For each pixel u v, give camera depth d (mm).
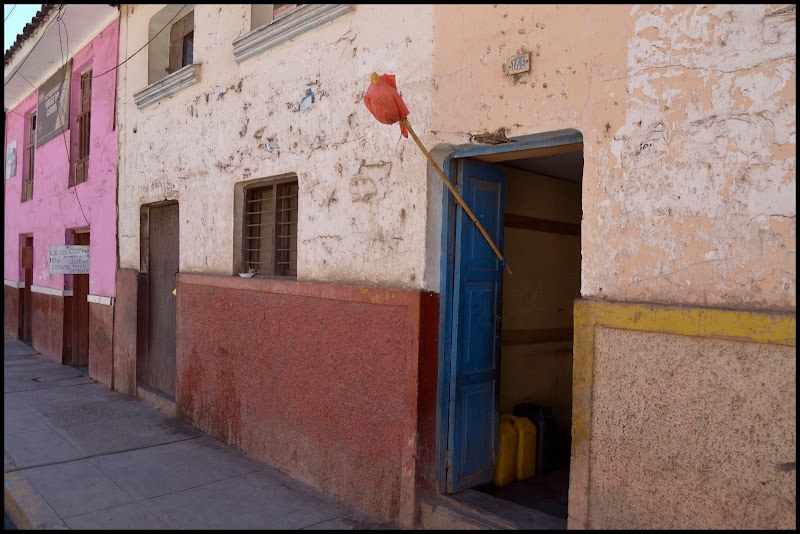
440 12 3941
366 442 4305
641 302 2920
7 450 5598
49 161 11172
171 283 7301
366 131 4418
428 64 4000
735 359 2613
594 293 3115
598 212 3107
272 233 5621
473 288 4234
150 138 7367
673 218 2840
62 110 10445
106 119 8578
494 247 4199
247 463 5336
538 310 5352
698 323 2705
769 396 2520
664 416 2828
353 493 4402
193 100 6512
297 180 5328
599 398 3057
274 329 5207
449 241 4059
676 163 2834
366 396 4301
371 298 4254
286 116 5203
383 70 4316
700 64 2770
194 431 6277
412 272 4047
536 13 3412
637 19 2984
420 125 4039
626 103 3012
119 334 8164
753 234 2602
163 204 7449
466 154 3967
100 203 8750
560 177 5441
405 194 4113
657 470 2848
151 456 5500
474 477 4293
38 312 11633
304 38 5027
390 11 4285
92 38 9156
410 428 3965
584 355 3102
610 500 3014
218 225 6098
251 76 5641
